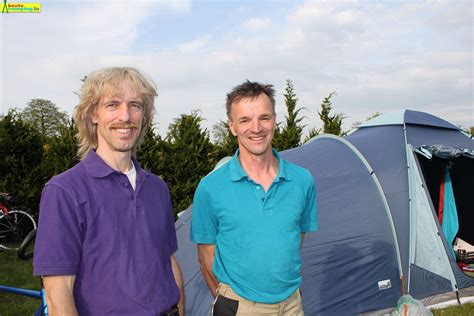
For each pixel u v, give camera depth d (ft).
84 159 5.59
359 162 15.38
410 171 15.38
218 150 29.96
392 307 13.42
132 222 5.55
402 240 14.34
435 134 17.70
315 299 12.59
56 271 4.89
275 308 6.74
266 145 6.85
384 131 17.52
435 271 14.56
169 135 29.40
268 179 7.04
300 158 15.85
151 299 5.52
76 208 5.10
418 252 14.55
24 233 26.66
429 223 14.64
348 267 13.17
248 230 6.70
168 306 5.83
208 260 7.75
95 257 5.21
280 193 6.88
